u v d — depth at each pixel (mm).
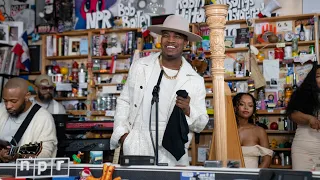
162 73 3141
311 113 4078
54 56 7570
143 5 7273
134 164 2457
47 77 5887
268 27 6754
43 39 7629
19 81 3477
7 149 3084
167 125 2959
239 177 2271
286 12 6703
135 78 3293
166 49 3211
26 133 3475
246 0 6793
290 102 4227
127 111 3342
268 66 6570
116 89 7148
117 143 3277
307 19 6594
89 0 7523
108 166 2441
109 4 7441
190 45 6789
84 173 2475
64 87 7258
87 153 4707
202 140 6570
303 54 6398
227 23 6930
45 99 5828
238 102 4539
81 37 7605
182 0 7066
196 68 6332
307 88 4113
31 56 7660
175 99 3162
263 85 6508
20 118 3521
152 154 3143
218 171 2307
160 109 3168
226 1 6867
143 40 7109
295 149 4184
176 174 2373
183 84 3219
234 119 3271
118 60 7344
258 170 2252
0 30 7020
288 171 2178
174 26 3180
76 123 5184
